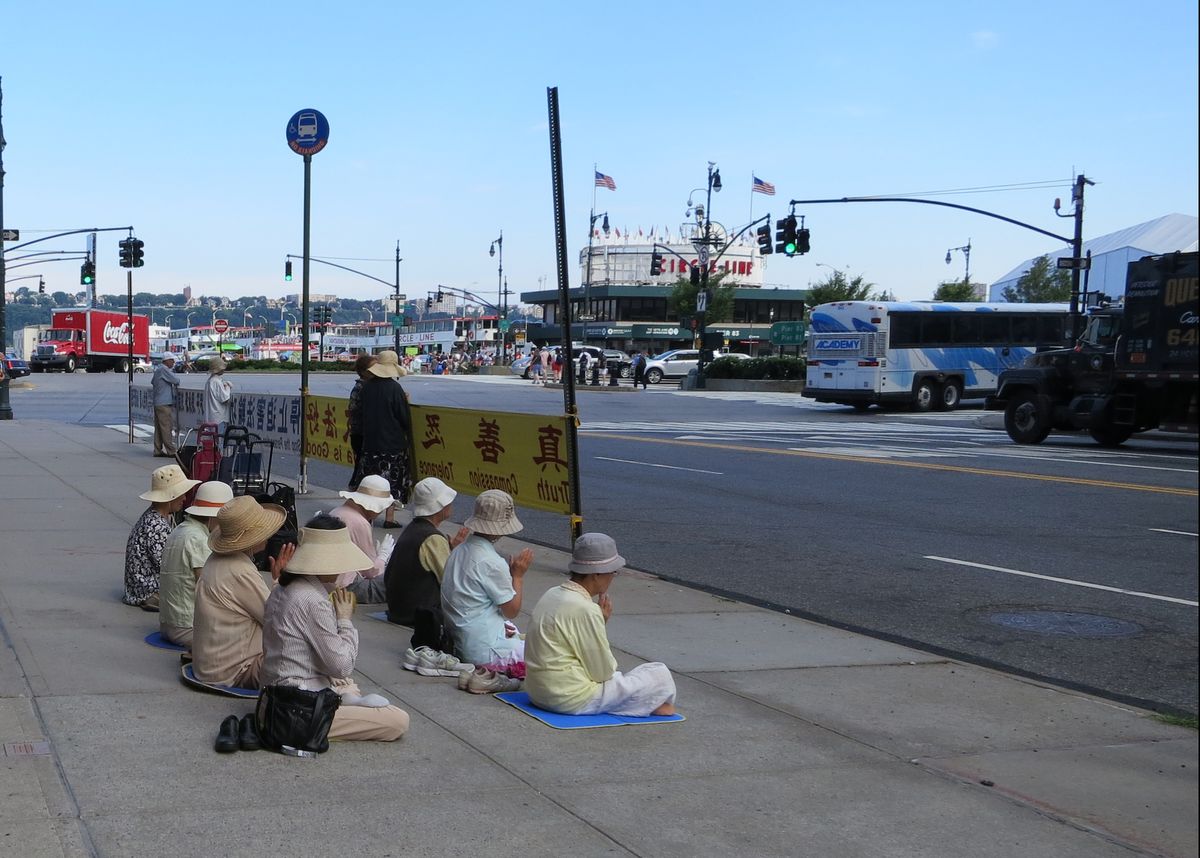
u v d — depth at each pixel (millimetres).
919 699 6293
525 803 4543
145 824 4141
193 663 5895
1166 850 4328
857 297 86312
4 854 3816
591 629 5676
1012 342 37875
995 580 9789
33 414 30719
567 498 9547
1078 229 30734
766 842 4277
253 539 5770
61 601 7723
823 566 10398
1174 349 20969
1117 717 6066
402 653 6797
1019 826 4531
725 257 105000
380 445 11867
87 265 47531
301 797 4473
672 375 63531
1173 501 14688
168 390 18469
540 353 65688
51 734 5062
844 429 28766
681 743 5387
